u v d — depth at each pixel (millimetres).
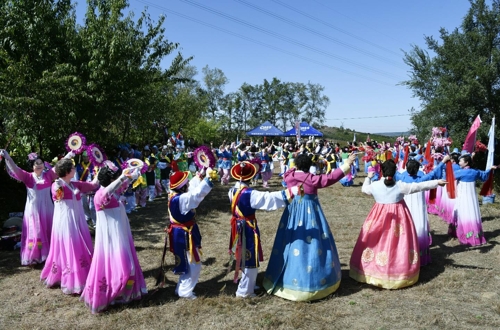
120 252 4453
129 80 10109
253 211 4707
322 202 11344
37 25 8625
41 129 8766
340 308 4504
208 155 4746
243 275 4711
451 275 5430
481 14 17688
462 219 6906
